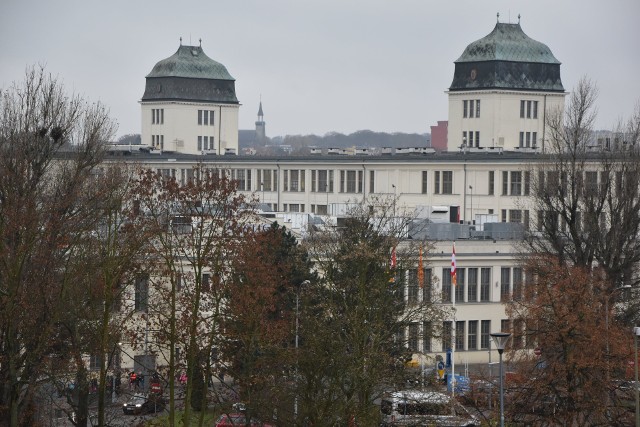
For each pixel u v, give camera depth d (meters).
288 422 195.50
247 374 198.12
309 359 192.38
